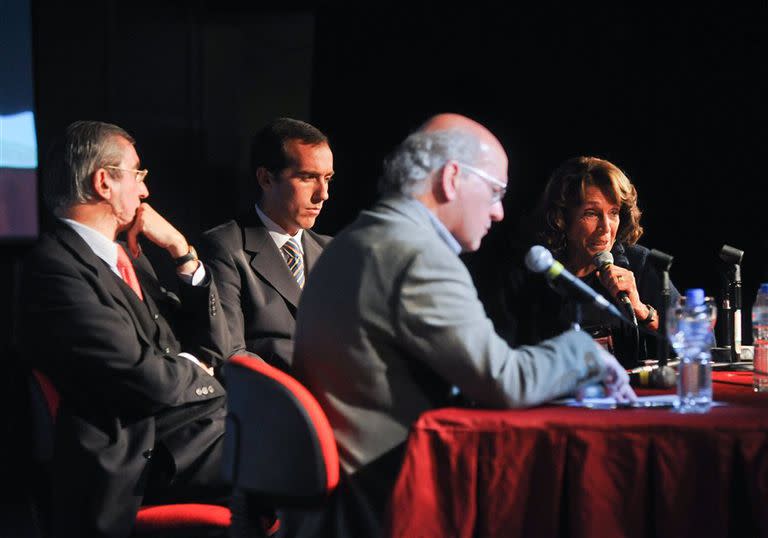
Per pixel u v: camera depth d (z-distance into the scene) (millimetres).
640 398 2516
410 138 2512
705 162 5707
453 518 2160
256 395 2389
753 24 5523
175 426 3160
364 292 2348
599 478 2125
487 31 6281
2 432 5152
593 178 3648
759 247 5570
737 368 3264
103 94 6773
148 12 6977
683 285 5777
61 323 2988
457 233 2512
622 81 5918
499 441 2160
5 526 4676
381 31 6609
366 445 2359
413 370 2381
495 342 2311
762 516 2066
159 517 2986
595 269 3703
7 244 6441
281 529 2547
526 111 6184
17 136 6465
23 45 6461
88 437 2965
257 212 3924
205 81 7246
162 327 3293
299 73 7277
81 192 3188
